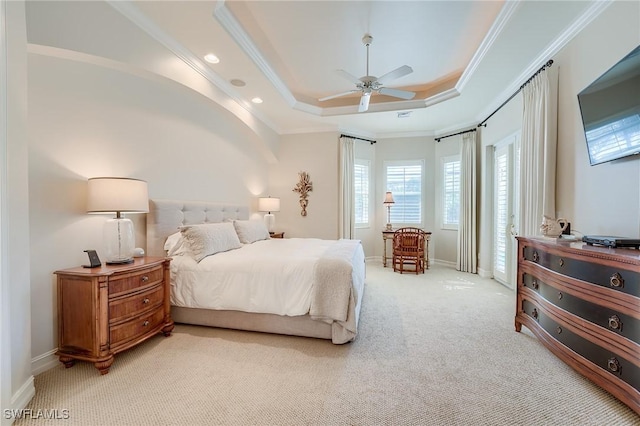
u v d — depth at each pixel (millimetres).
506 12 2445
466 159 5301
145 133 2945
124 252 2301
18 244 1578
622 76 1937
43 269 2029
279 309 2453
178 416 1532
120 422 1487
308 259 2562
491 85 3773
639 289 1427
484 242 4910
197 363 2080
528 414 1551
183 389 1769
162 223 2992
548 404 1632
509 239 4137
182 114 3467
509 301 3562
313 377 1902
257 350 2283
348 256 2680
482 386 1805
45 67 2072
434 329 2703
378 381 1856
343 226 5703
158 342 2422
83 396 1691
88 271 1978
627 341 1492
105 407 1599
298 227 5844
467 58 3551
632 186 2016
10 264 1520
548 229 2393
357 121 5422
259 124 4945
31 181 1979
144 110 2932
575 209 2611
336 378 1891
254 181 5266
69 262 2203
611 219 2201
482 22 2820
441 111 4797
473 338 2506
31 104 1987
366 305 3402
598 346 1671
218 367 2025
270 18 2783
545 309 2199
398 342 2430
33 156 1993
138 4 2303
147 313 2287
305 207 5793
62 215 2168
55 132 2129
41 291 2014
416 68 3826
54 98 2123
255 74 3502
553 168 2863
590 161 2303
